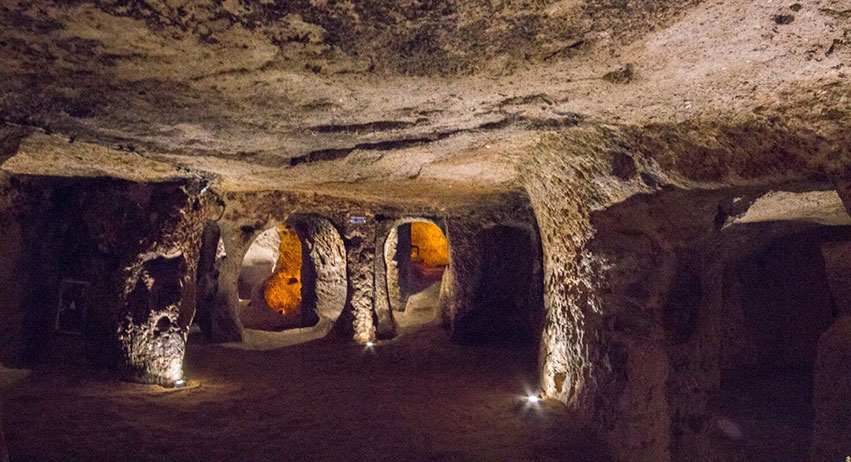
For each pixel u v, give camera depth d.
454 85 3.25
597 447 5.19
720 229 4.58
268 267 14.33
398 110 3.87
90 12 2.35
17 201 6.77
